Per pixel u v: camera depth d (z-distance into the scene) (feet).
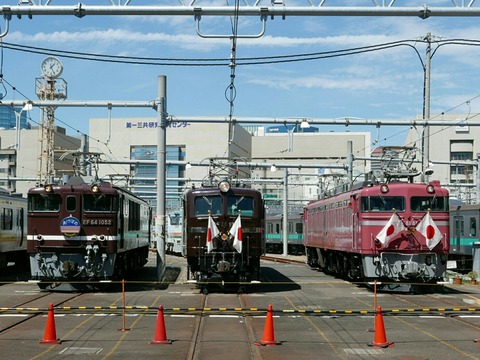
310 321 48.08
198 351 36.76
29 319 48.73
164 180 81.92
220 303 59.16
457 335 42.04
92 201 69.41
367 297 64.23
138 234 92.32
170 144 249.14
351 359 34.63
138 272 101.04
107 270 69.31
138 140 249.55
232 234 67.72
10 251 90.94
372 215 69.72
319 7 43.91
